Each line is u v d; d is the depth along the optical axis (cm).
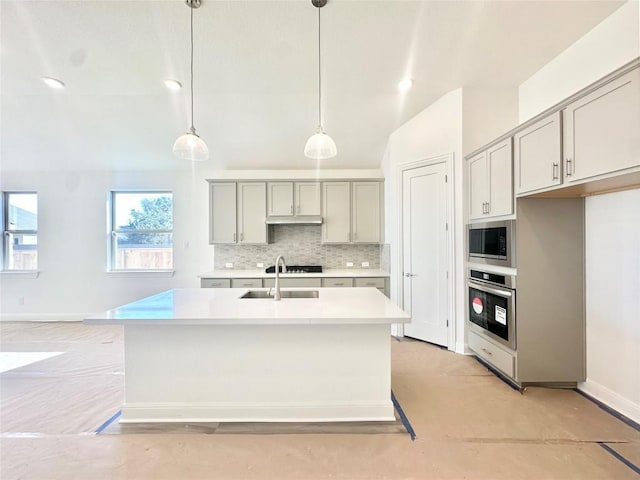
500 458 169
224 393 206
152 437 188
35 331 412
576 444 180
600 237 224
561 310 238
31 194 476
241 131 399
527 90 304
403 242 382
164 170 474
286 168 473
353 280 418
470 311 308
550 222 238
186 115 370
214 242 446
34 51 256
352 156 448
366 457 171
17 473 159
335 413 206
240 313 190
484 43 250
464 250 316
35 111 360
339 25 228
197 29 230
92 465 165
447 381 260
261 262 476
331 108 356
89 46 250
